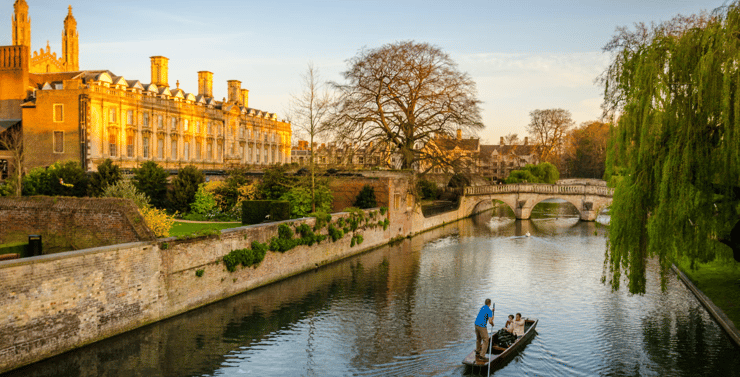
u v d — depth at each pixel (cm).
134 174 3881
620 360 1711
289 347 1784
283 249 2680
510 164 12875
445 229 5262
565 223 5894
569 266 3281
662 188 1695
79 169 3672
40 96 4838
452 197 6575
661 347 1828
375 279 2816
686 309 2298
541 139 9562
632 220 1811
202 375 1550
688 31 1766
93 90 4747
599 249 3975
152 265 1909
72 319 1617
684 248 1816
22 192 3488
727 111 1580
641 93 1802
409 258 3503
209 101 7025
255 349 1761
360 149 4756
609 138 1981
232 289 2331
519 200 6319
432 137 4881
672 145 1714
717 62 1627
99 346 1689
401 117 4703
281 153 8950
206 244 2164
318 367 1619
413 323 2061
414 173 4684
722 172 1659
